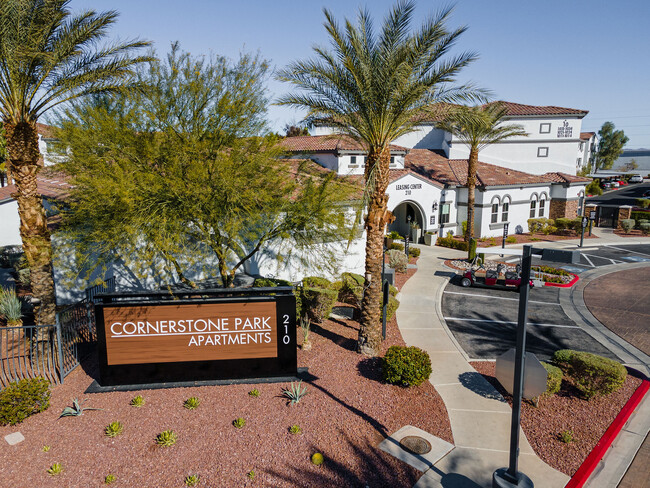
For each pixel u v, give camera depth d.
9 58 10.88
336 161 28.17
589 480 8.24
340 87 12.42
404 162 36.00
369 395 10.78
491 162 39.81
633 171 124.19
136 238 11.34
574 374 11.03
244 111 13.00
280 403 10.35
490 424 9.77
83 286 12.35
